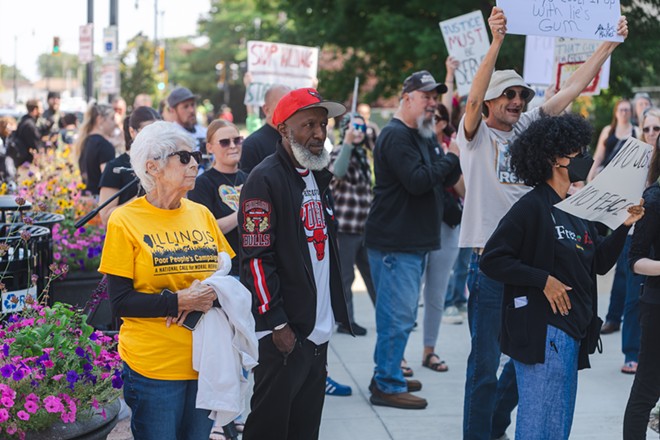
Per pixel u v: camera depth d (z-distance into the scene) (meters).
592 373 6.84
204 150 7.75
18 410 3.44
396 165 5.67
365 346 7.62
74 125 16.33
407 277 5.84
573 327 3.80
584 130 3.81
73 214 7.17
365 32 19.62
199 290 3.46
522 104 4.88
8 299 4.45
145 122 5.67
